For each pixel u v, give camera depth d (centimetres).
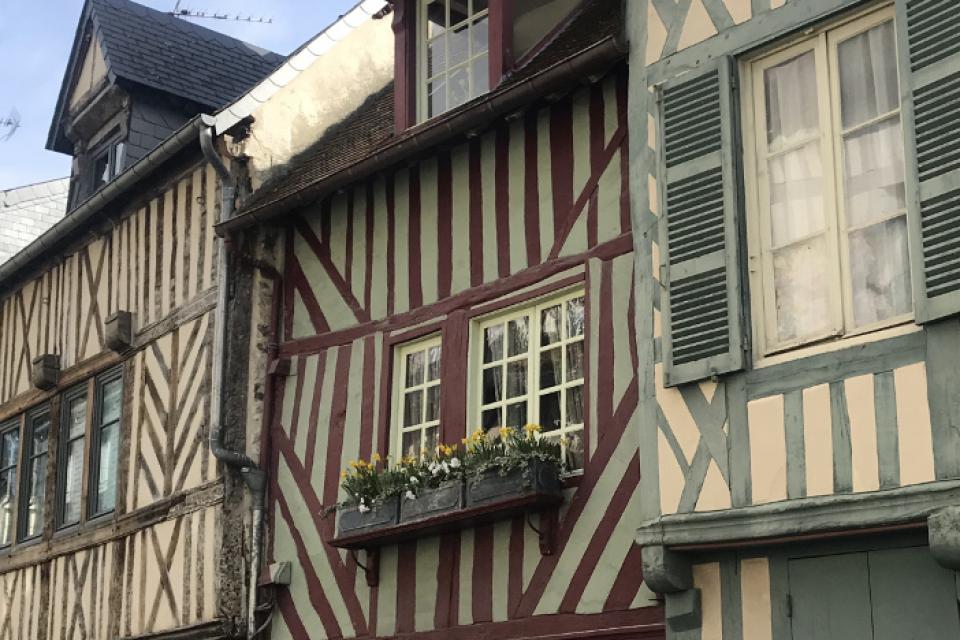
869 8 650
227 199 1018
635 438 737
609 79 805
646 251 718
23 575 1214
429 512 814
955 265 582
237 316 1001
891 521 580
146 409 1079
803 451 622
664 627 695
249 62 1345
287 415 982
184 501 1002
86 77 1294
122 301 1145
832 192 653
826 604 618
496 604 787
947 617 576
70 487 1188
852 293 636
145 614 1016
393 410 909
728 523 638
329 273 985
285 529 952
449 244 894
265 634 944
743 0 697
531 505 760
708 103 701
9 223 1728
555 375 812
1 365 1337
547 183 833
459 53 962
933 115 605
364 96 1138
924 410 584
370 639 862
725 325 666
